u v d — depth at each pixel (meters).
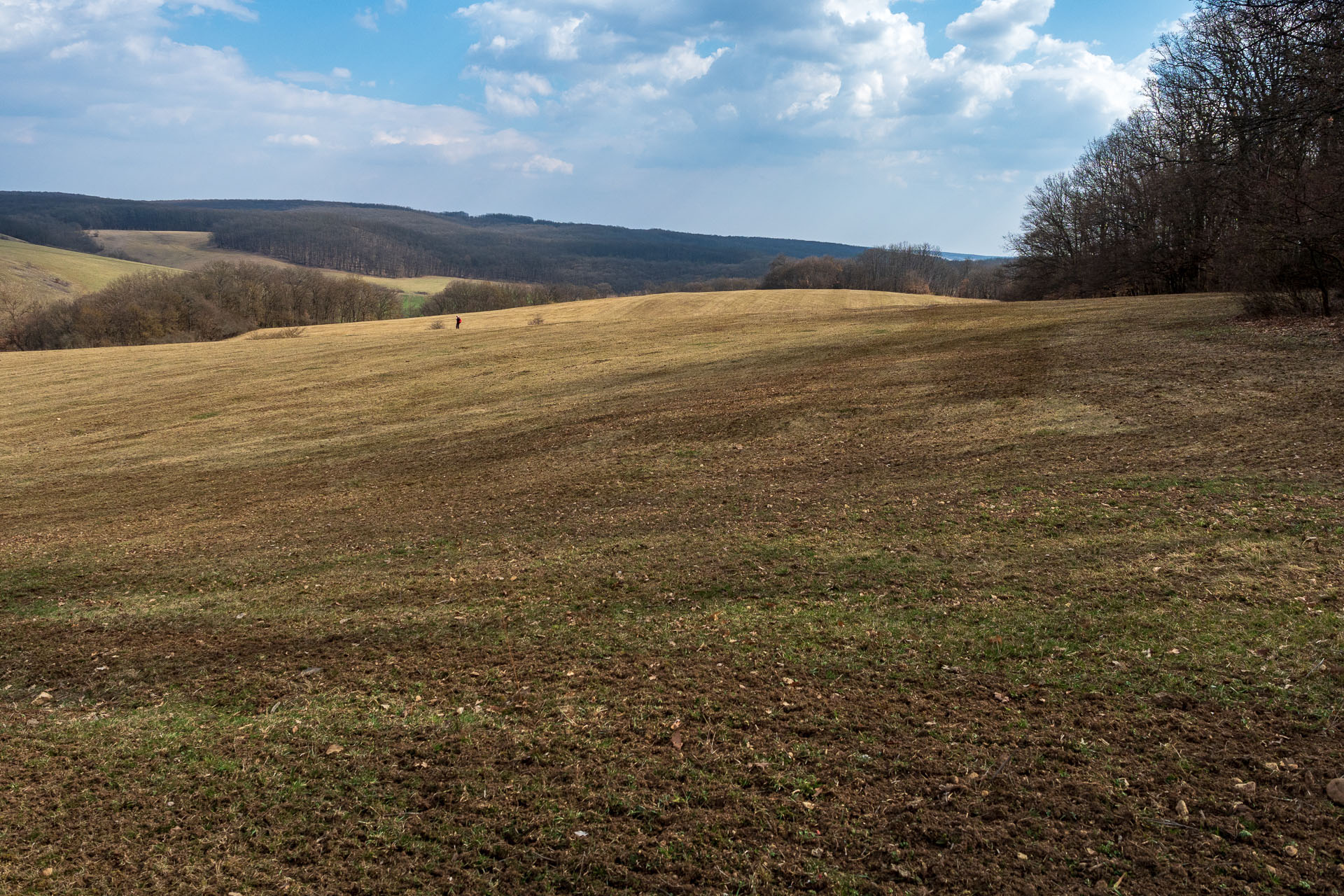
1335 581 6.48
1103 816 4.16
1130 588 6.88
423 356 37.09
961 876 3.84
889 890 3.79
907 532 9.16
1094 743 4.80
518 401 25.03
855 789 4.57
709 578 8.39
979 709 5.31
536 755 5.17
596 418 20.53
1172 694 5.22
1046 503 9.52
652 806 4.53
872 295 70.94
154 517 14.91
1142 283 49.56
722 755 5.01
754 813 4.43
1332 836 3.87
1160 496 9.17
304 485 16.67
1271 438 10.91
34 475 20.70
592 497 12.99
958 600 7.10
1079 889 3.71
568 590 8.48
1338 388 12.86
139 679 7.02
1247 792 4.23
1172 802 4.23
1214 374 15.18
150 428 26.06
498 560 9.91
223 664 7.21
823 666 6.13
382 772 5.09
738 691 5.86
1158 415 13.05
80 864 4.31
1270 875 3.67
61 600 9.83
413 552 10.71
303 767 5.21
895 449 13.70
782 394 20.28
